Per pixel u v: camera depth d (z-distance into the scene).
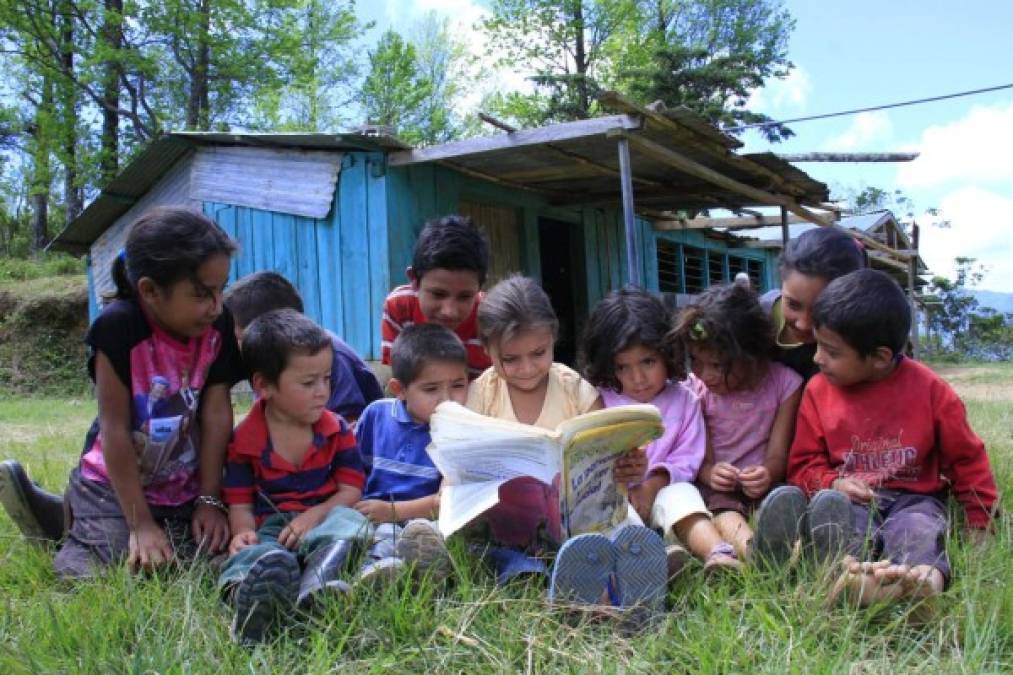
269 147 9.60
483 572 2.40
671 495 2.72
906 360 2.84
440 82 32.81
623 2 28.64
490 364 3.94
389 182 8.72
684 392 3.11
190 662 1.88
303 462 2.83
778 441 3.11
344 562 2.33
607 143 7.89
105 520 2.80
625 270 12.32
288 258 9.52
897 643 1.99
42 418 9.80
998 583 2.17
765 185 9.88
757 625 2.03
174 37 21.81
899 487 2.76
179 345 2.86
